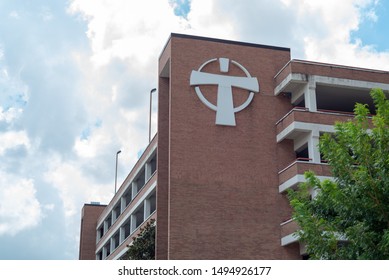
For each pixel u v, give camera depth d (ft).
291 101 130.41
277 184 122.93
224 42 130.82
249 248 116.67
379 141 57.41
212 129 123.34
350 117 123.95
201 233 115.44
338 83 125.90
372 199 55.47
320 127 121.08
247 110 126.93
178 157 119.44
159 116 133.28
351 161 60.03
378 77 129.59
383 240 53.16
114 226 192.44
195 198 117.50
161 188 127.54
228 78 127.95
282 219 120.26
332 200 58.54
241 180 121.29
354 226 56.03
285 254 117.50
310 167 116.47
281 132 125.18
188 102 123.85
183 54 127.13
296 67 124.67
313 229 59.98
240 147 123.65
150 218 135.44
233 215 118.21
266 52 133.28
